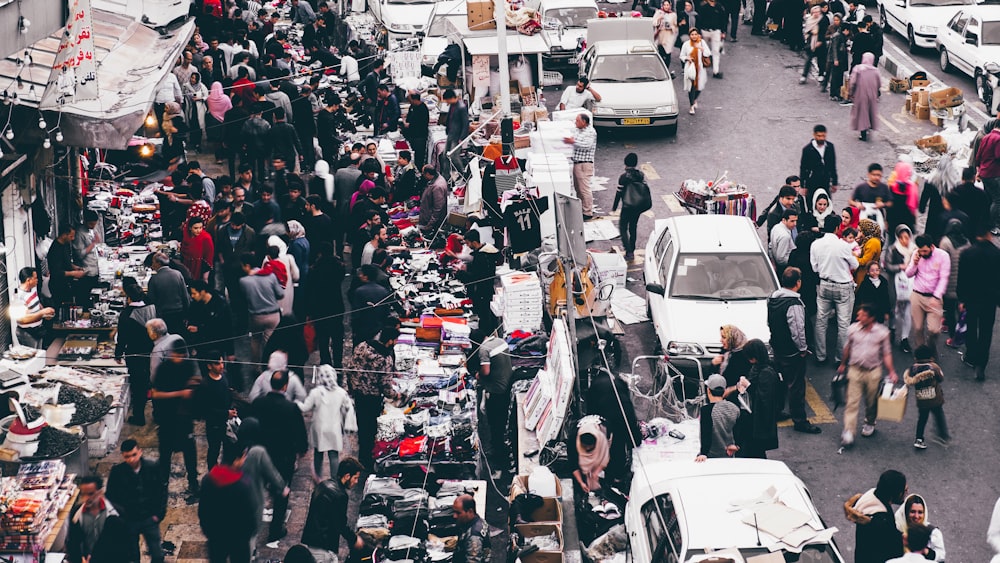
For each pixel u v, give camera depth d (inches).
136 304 596.7
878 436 614.5
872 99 1032.2
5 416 557.0
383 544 512.7
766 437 546.6
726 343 602.9
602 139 1082.1
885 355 588.4
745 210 832.3
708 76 1266.0
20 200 667.4
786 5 1352.1
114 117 622.5
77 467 546.3
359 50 1220.5
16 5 558.6
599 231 876.6
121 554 449.4
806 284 689.0
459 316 692.7
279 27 1449.3
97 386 592.7
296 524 543.5
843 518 548.1
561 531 510.3
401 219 836.6
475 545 486.0
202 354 598.5
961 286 655.1
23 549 474.0
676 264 686.5
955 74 1221.1
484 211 780.0
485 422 640.4
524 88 1020.5
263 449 486.0
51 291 667.4
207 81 1043.9
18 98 605.6
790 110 1147.9
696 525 439.5
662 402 610.5
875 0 1514.5
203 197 778.2
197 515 545.6
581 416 581.6
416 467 562.6
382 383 559.8
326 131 975.0
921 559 445.4
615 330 680.4
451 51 1080.8
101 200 805.2
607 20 1209.4
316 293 655.1
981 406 641.6
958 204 743.1
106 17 872.3
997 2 1301.7
